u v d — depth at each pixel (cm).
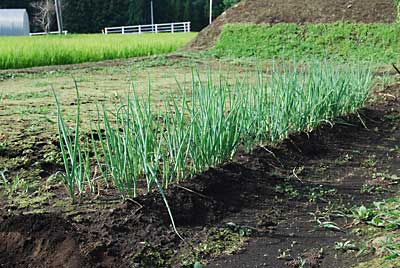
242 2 1355
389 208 279
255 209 278
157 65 998
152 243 229
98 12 3662
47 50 1089
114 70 916
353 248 238
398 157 385
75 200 257
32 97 579
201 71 904
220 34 1237
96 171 296
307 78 491
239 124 327
